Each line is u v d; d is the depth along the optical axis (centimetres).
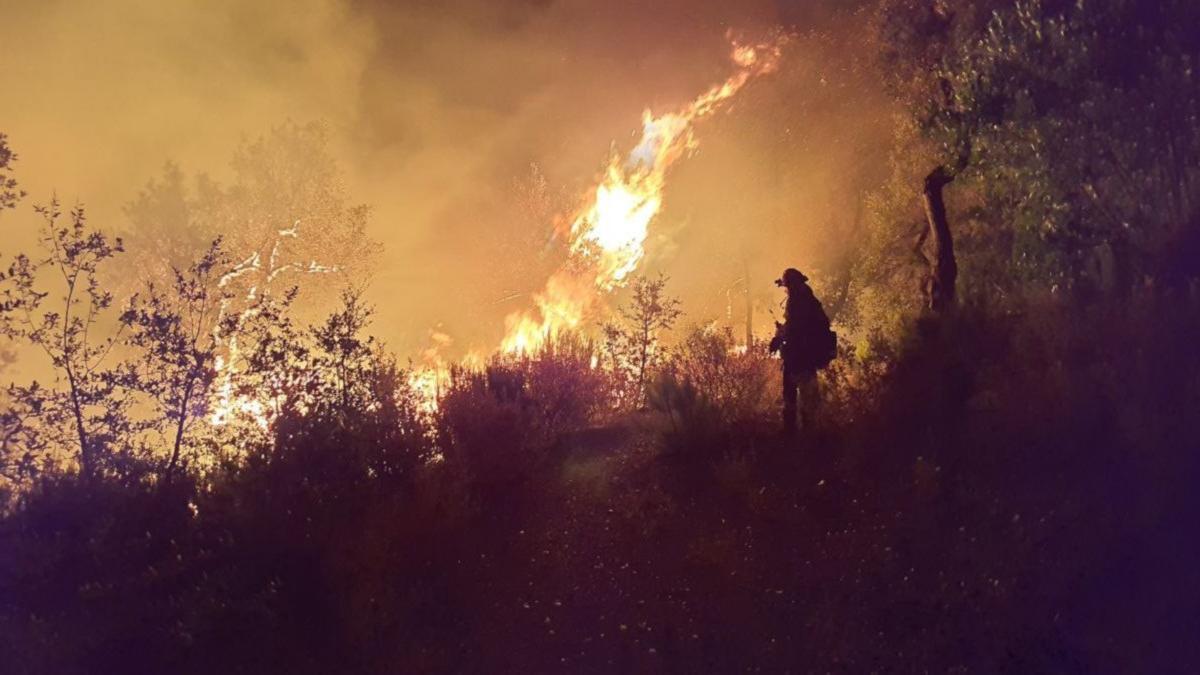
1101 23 1152
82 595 649
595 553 728
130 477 767
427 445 855
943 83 1391
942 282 1243
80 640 602
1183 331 727
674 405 959
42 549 685
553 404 1108
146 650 599
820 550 684
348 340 883
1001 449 731
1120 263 962
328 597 620
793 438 912
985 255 1460
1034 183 1191
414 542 717
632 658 589
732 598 643
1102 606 555
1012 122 1205
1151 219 1020
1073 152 1139
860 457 796
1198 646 523
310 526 664
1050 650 533
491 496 853
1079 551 593
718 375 1128
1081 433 704
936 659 543
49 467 775
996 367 817
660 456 928
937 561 628
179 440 824
